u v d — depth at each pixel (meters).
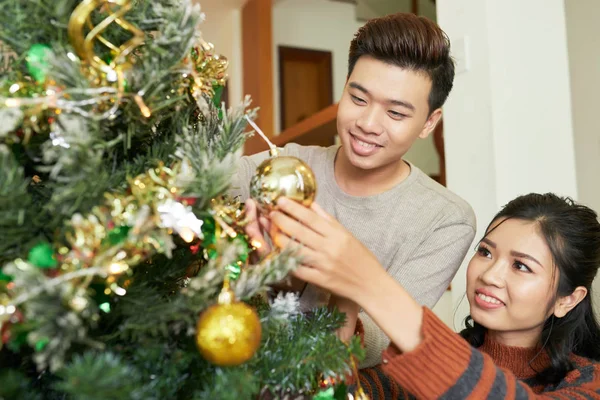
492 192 1.43
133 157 0.54
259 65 2.69
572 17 1.60
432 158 2.79
